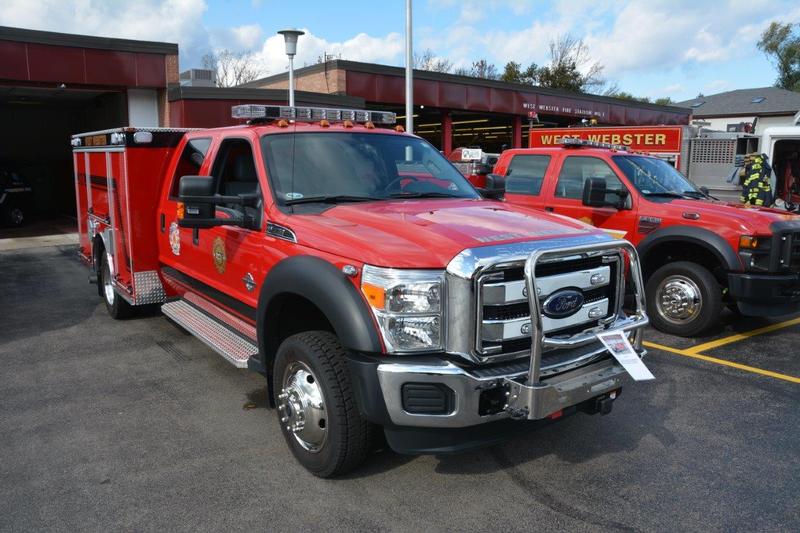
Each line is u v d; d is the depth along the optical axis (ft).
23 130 79.51
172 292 21.31
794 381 18.49
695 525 11.12
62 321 24.84
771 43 203.10
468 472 12.92
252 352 14.88
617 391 12.42
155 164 20.33
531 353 10.52
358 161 15.55
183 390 17.38
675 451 13.93
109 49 55.72
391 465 13.15
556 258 10.93
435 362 10.61
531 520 11.24
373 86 70.38
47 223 66.54
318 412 12.18
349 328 10.82
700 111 157.28
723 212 22.17
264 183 14.24
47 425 15.11
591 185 22.62
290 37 44.80
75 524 11.05
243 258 14.69
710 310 22.06
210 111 57.67
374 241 11.32
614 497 12.01
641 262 23.81
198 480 12.53
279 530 10.90
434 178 16.22
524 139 118.01
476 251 10.63
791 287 21.83
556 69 171.63
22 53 52.03
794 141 40.73
